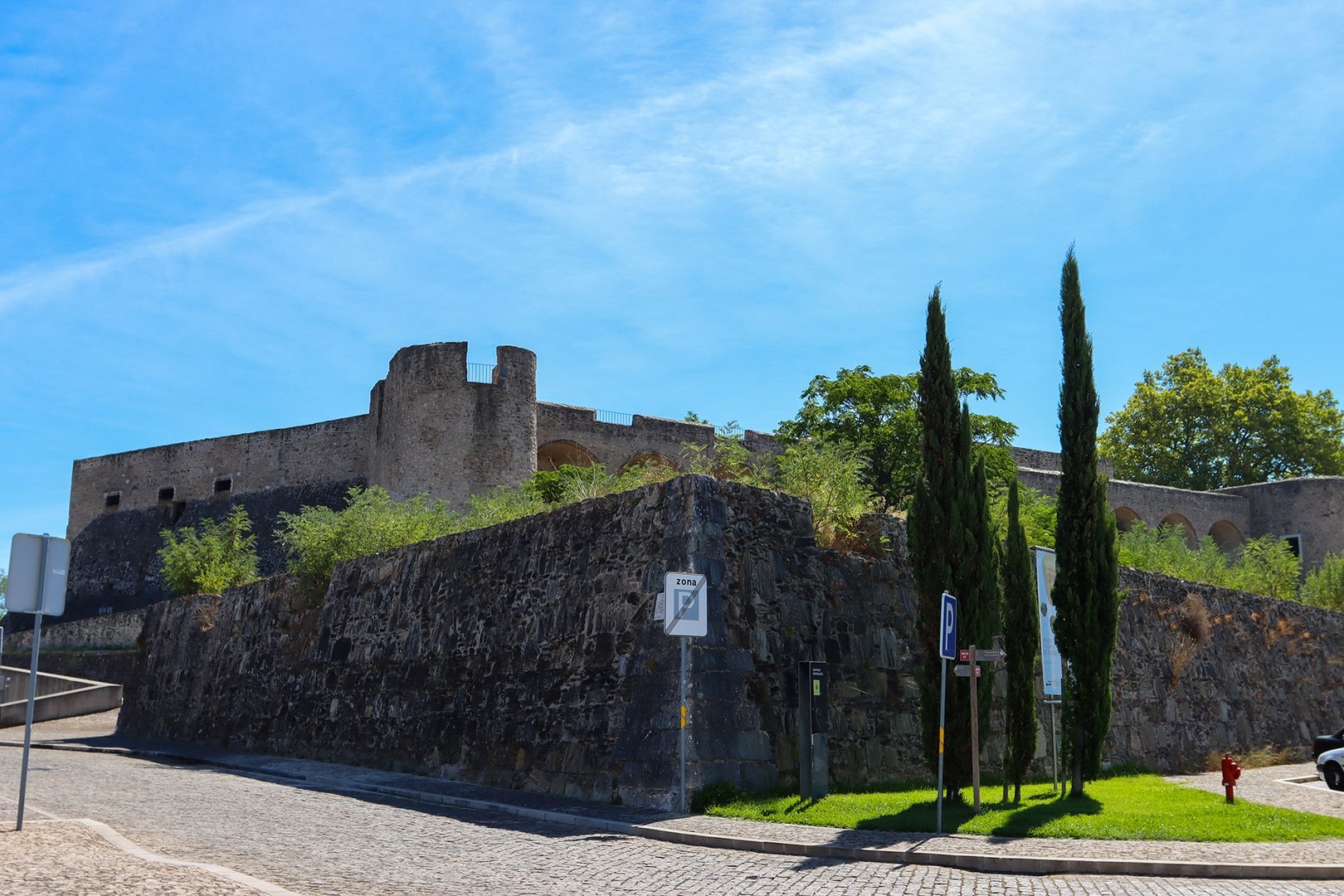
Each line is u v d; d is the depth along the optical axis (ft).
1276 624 103.76
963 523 54.13
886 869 38.75
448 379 151.23
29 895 27.20
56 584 41.98
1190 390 248.73
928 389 55.47
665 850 42.86
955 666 52.19
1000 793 59.11
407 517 105.70
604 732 58.90
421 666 76.23
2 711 133.59
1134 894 34.65
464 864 38.45
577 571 65.31
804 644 61.31
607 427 170.50
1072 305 58.34
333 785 68.85
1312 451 238.07
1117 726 81.05
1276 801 62.23
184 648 112.16
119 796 56.29
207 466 209.87
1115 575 57.93
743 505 61.31
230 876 31.83
